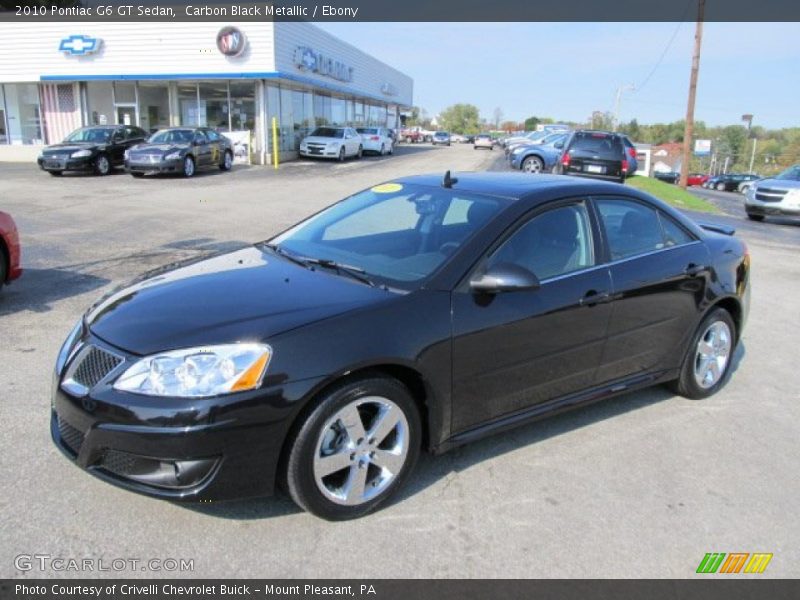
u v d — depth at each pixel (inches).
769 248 475.5
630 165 713.6
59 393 118.9
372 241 153.8
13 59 1104.2
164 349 112.5
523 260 144.0
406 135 2955.2
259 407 109.7
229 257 159.5
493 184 162.1
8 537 113.0
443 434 134.0
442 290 131.0
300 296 127.7
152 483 110.8
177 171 800.9
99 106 1135.0
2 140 1167.0
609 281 155.9
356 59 1578.5
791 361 225.9
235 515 122.3
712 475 145.9
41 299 258.7
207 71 1065.5
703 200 925.8
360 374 120.0
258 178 847.1
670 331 173.6
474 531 121.3
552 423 168.4
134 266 321.1
